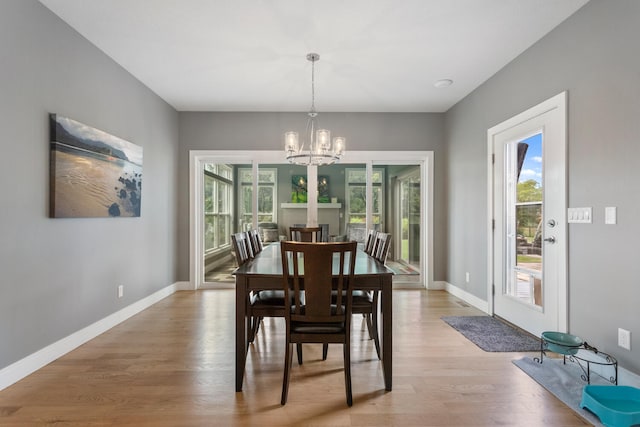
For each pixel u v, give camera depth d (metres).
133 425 1.67
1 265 1.99
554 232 2.60
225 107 4.54
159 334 2.93
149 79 3.59
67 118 2.48
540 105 2.73
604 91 2.13
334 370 2.27
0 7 1.97
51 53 2.38
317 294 1.90
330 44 2.87
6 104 2.02
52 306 2.39
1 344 2.00
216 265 4.95
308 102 4.34
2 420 1.70
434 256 4.76
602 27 2.14
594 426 1.66
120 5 2.32
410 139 4.76
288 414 1.77
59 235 2.46
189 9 2.38
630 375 1.95
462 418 1.73
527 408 1.82
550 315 2.65
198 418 1.73
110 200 3.02
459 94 4.05
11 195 2.06
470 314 3.54
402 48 2.93
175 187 4.58
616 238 2.04
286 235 4.89
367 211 4.87
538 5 2.31
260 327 3.09
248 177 4.85
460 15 2.44
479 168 3.77
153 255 3.95
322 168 4.91
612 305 2.08
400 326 3.15
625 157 1.98
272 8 2.37
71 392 1.97
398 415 1.76
